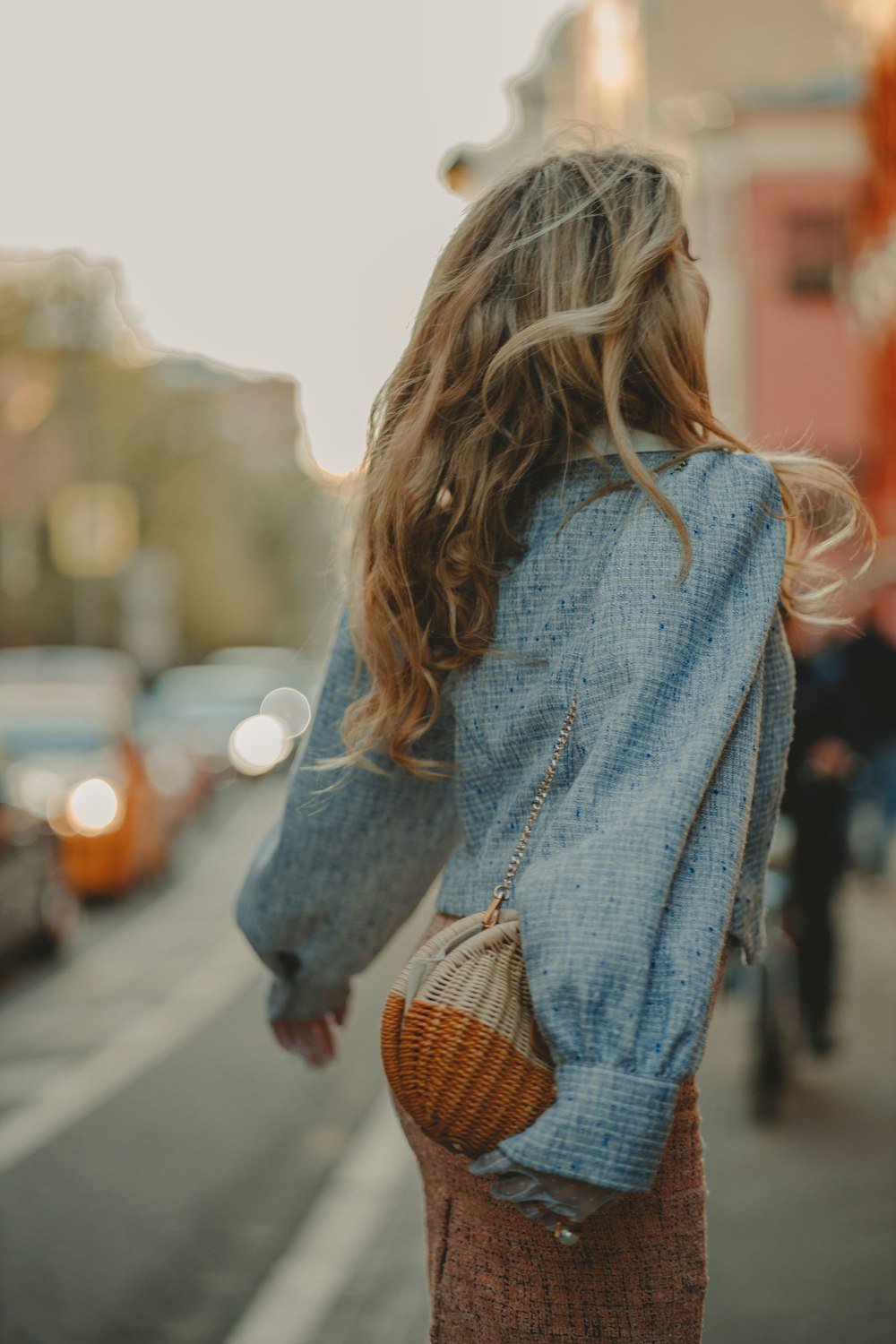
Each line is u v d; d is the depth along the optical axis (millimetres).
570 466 1713
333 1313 3969
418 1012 1486
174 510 48562
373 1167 5328
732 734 1541
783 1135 5312
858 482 25688
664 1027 1390
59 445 47000
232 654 41281
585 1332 1588
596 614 1601
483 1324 1627
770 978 5703
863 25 19859
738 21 30781
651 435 1714
